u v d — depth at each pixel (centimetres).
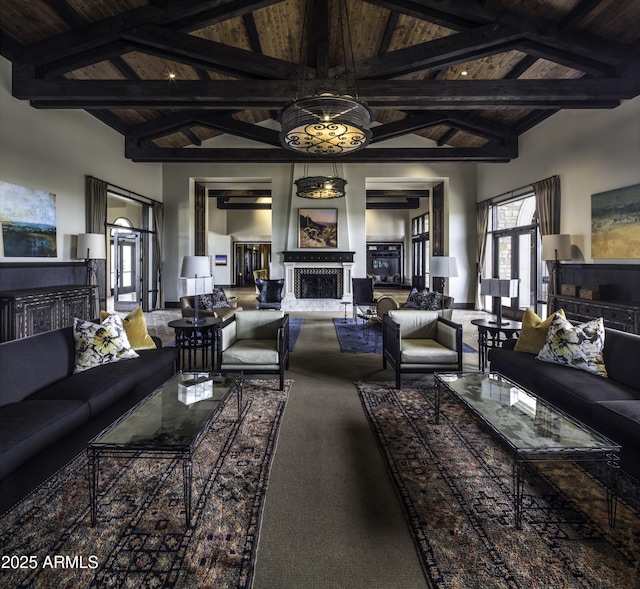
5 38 439
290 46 587
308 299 941
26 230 499
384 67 464
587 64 457
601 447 168
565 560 147
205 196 1066
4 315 417
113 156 720
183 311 558
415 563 147
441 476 207
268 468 214
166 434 177
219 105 512
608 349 276
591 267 551
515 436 180
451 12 419
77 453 208
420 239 1405
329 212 938
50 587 134
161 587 135
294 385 364
